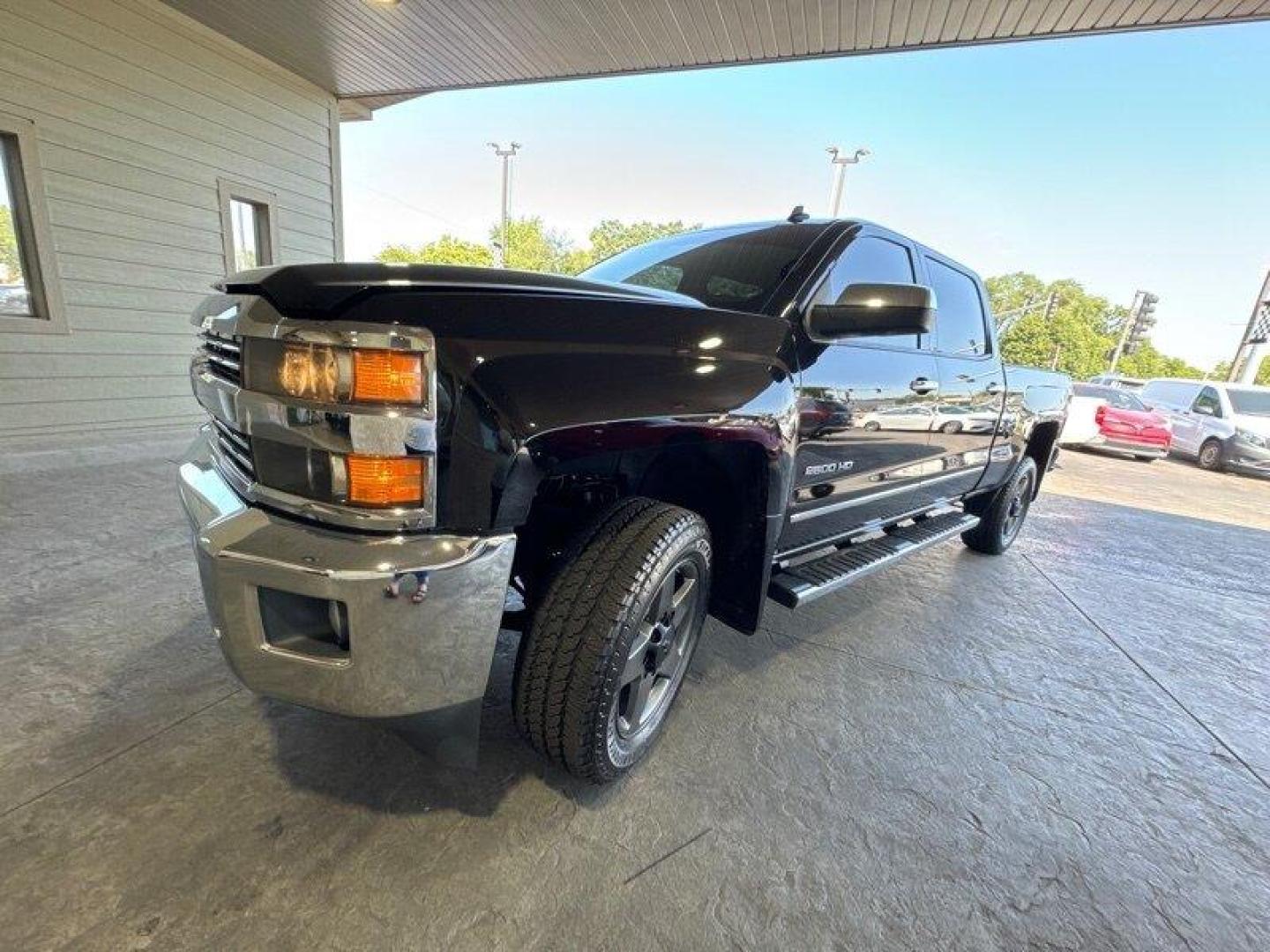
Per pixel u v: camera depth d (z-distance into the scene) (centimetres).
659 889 135
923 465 290
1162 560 463
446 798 156
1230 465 1084
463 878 134
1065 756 198
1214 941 135
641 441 141
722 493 193
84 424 493
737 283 213
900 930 131
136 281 512
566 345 132
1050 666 262
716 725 198
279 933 118
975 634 289
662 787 167
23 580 257
